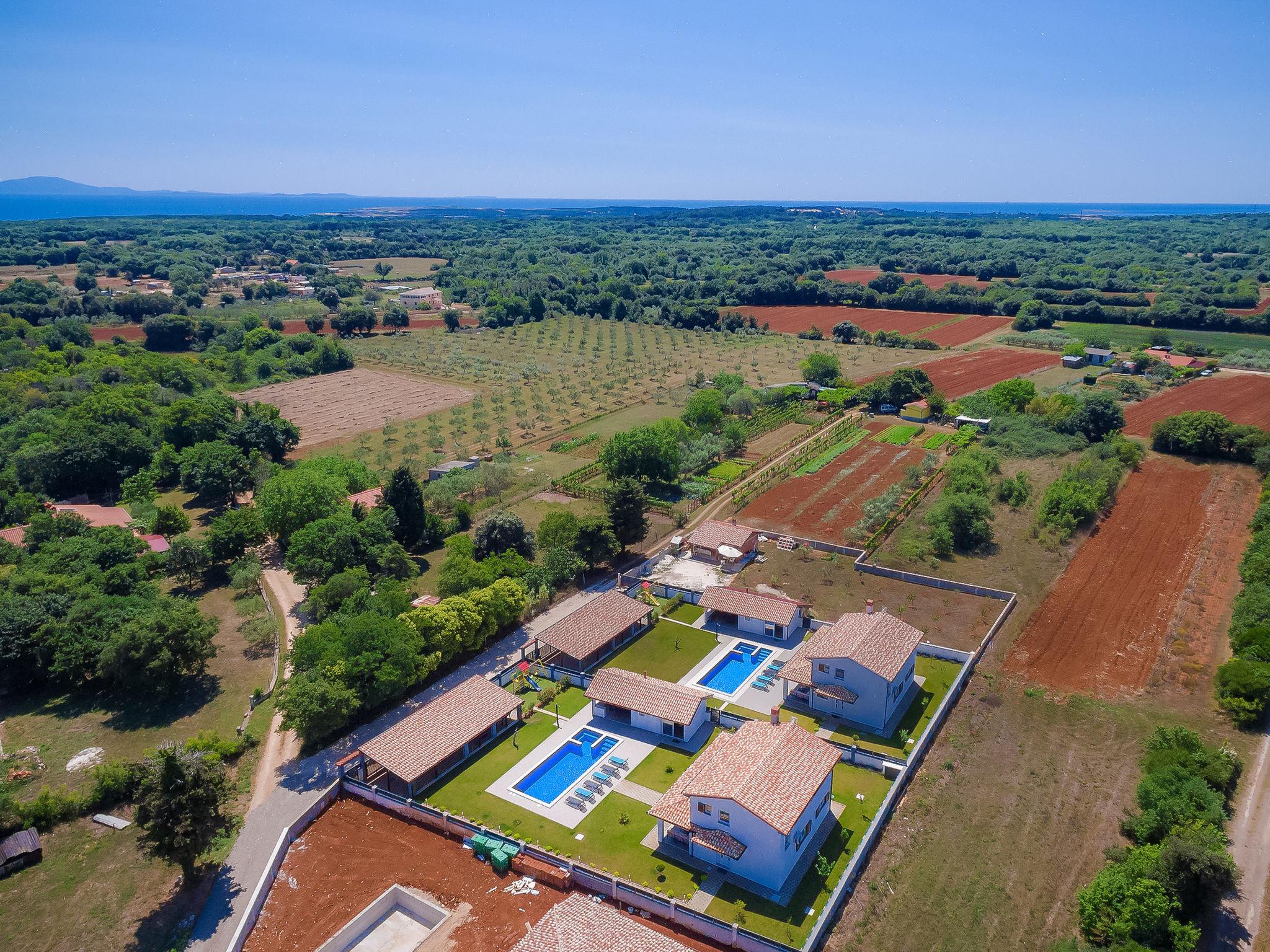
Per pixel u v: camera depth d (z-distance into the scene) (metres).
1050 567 88.56
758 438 137.12
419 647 67.44
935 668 71.19
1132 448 116.50
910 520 101.31
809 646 67.44
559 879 48.31
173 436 129.12
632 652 75.25
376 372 188.00
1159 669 69.50
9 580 77.44
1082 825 52.38
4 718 66.81
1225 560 88.69
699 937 44.91
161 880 49.81
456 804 55.78
